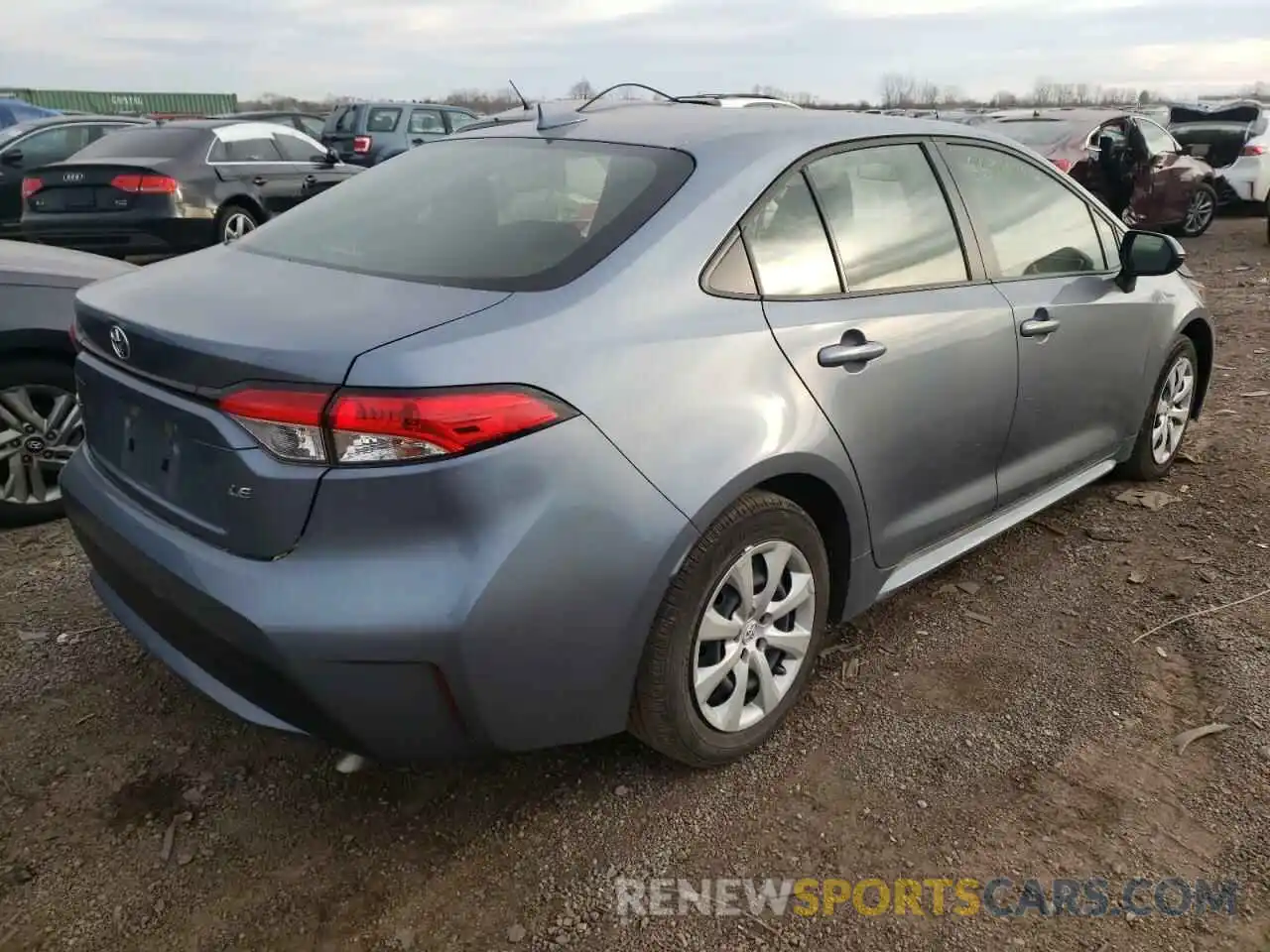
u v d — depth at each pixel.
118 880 2.26
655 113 3.04
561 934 2.13
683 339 2.31
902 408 2.82
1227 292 8.83
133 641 3.20
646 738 2.45
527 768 2.64
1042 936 2.12
